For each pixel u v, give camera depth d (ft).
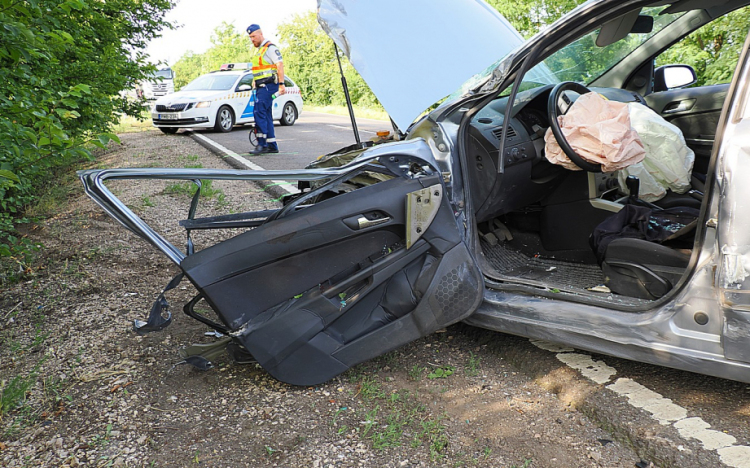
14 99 10.62
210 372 9.11
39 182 22.79
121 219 7.80
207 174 8.15
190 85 50.24
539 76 11.68
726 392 7.64
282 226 8.00
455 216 9.18
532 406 7.81
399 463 6.78
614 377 8.18
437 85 8.87
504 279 9.11
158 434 7.49
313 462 6.87
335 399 8.24
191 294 12.25
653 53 12.78
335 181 8.32
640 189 10.81
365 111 73.41
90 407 8.11
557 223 11.29
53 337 10.34
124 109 32.99
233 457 7.02
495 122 10.38
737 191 6.47
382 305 8.66
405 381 8.66
